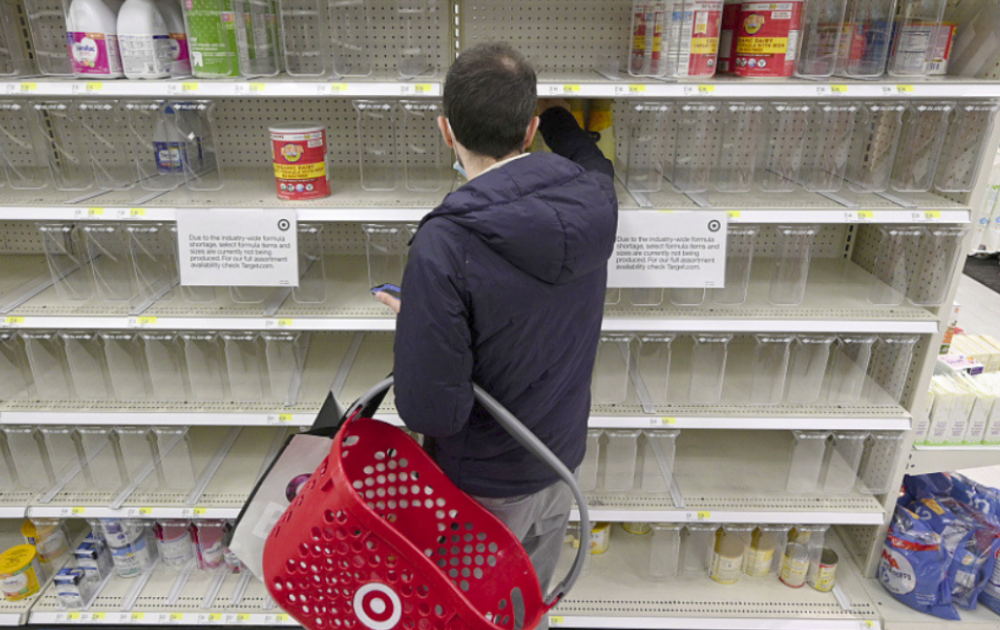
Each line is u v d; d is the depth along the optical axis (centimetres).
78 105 193
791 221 181
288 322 191
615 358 211
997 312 472
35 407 206
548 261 115
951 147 189
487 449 140
